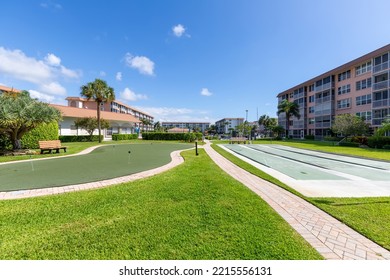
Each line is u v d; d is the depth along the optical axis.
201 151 16.20
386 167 10.33
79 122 30.38
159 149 17.89
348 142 24.41
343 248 2.82
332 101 36.47
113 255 2.58
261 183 6.44
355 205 4.47
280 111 46.66
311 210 4.18
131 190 5.31
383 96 26.84
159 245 2.78
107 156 12.62
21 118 12.20
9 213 3.80
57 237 2.96
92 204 4.29
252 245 2.81
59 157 11.99
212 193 5.10
